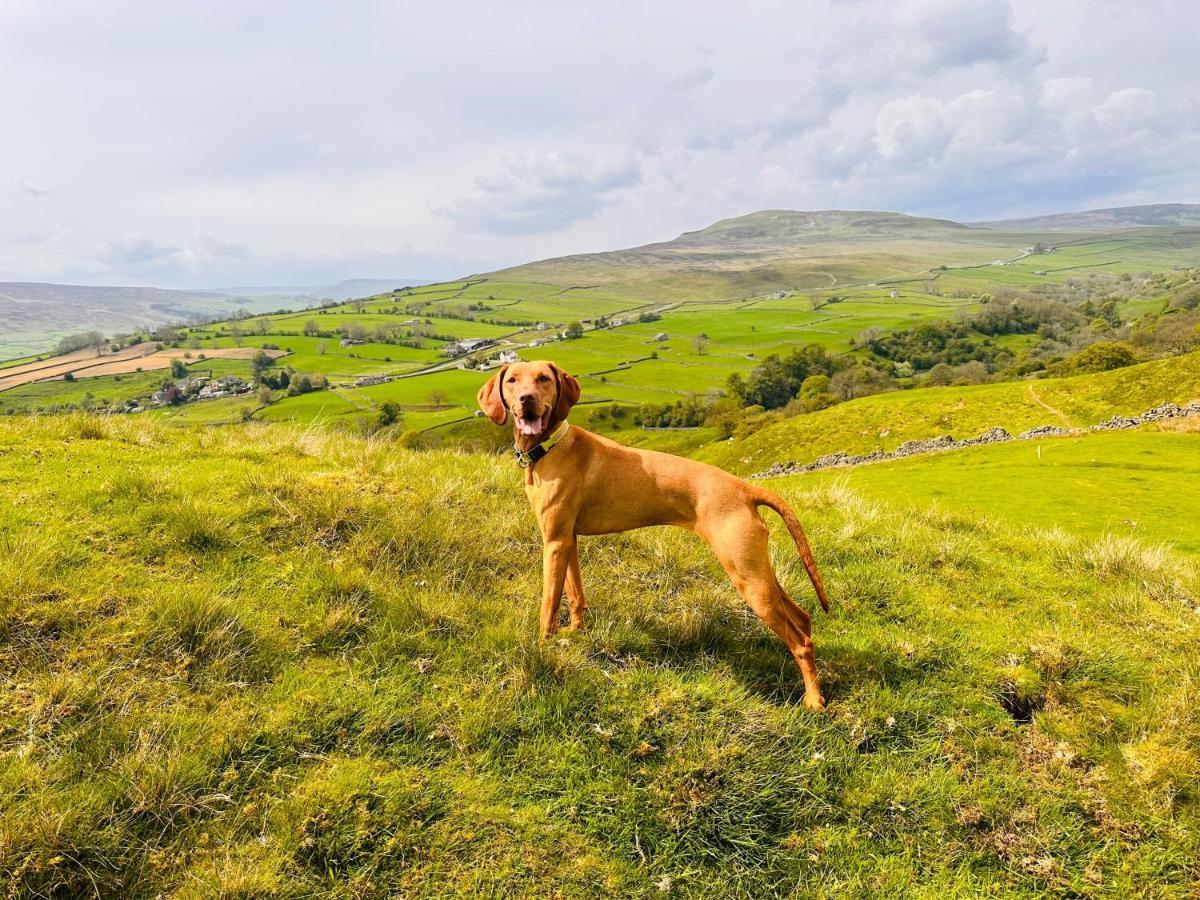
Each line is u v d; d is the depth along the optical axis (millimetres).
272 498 5422
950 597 5637
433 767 3359
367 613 4312
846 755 3791
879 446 57375
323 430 8562
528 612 4598
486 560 5320
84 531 4574
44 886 2562
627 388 125062
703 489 4164
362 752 3365
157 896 2645
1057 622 5371
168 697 3439
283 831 2918
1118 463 27312
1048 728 4090
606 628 4523
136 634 3707
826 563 6051
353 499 5613
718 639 4730
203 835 2863
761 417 80625
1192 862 3324
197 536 4727
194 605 3887
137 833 2828
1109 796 3615
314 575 4566
